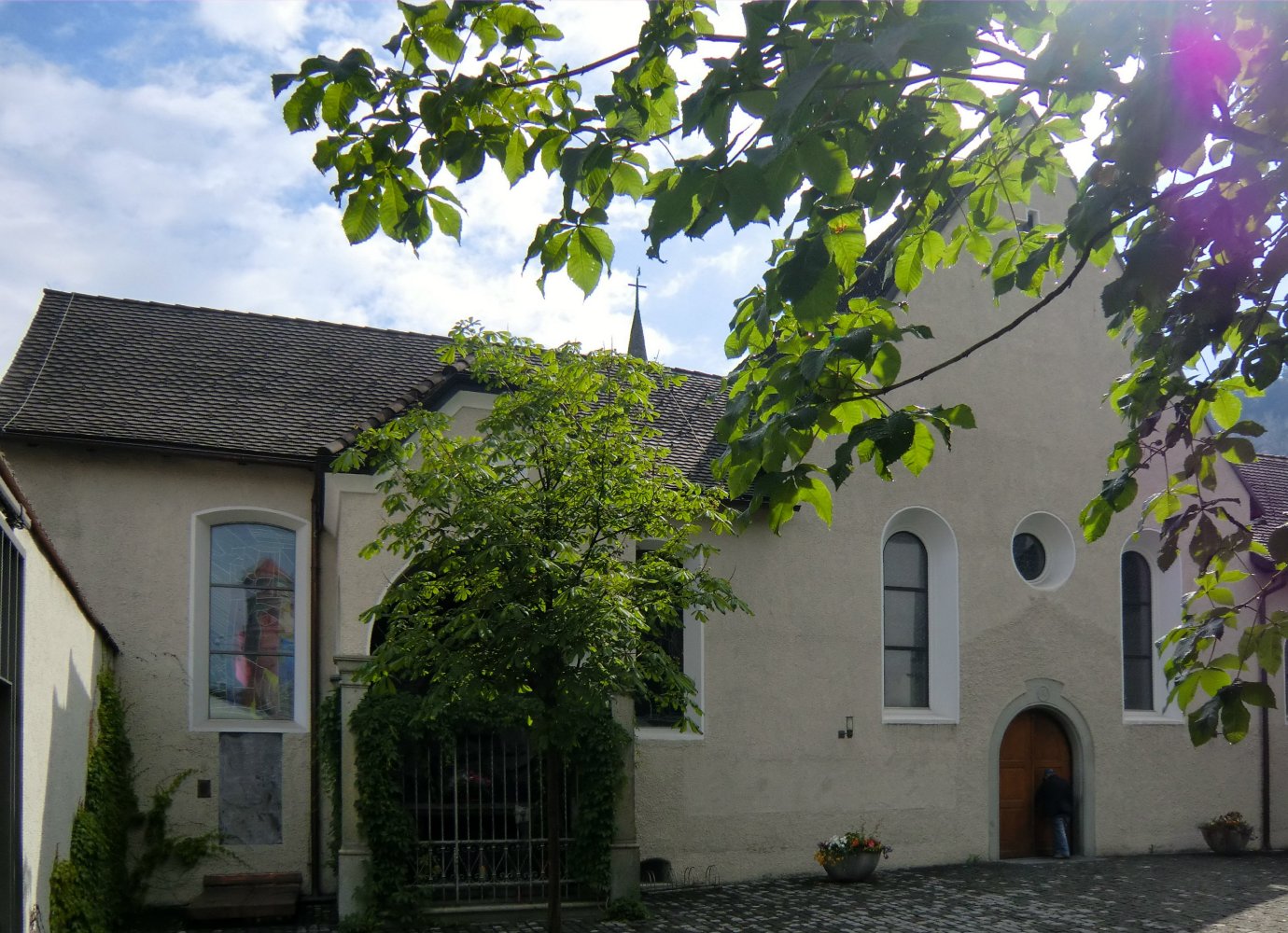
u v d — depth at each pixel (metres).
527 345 10.79
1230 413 5.75
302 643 15.62
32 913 9.12
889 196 4.94
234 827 14.92
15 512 7.67
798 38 3.89
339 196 4.73
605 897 13.87
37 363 16.31
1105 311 4.18
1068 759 19.11
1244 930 13.19
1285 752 20.70
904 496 18.12
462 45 4.63
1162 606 20.12
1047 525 19.44
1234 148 5.18
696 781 16.14
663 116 4.49
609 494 10.46
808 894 15.28
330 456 14.85
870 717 17.45
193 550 15.30
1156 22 3.86
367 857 13.13
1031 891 15.52
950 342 18.81
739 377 5.02
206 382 17.11
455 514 10.20
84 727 12.36
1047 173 5.86
